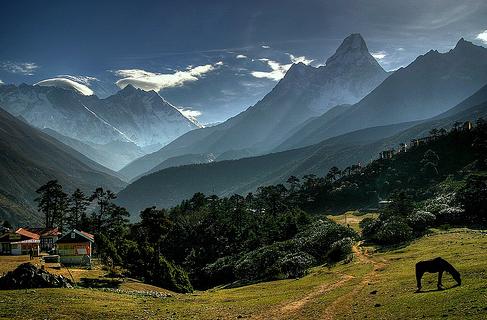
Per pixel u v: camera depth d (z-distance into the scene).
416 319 36.66
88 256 112.19
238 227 180.38
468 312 34.69
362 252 95.44
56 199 164.88
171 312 55.47
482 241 75.44
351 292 54.88
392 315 39.59
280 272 96.19
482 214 114.12
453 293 40.78
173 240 178.38
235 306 57.81
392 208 126.81
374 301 46.94
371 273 68.12
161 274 107.06
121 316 52.56
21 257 116.31
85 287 80.88
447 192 160.25
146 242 131.50
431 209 120.81
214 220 188.88
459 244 77.19
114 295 70.75
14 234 123.81
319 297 56.03
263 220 176.50
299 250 107.31
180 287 105.75
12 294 62.84
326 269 86.50
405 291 47.72
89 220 167.75
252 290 77.25
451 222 114.31
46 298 60.88
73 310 53.97
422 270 46.03
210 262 155.38
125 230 162.75
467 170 189.25
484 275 46.12
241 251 148.50
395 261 75.31
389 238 100.75
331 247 100.62
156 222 115.94
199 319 50.19
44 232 144.12
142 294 78.12
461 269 51.19
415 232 106.69
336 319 42.81
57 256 113.38
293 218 152.12
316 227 127.50
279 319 46.88
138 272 109.25
